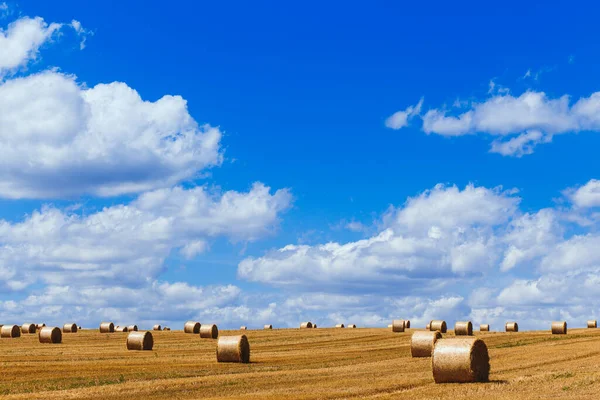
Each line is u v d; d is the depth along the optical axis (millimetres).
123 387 30484
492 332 83688
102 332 84875
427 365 41469
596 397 25062
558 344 58219
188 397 27844
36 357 45906
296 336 74688
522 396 25875
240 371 38719
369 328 93000
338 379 33938
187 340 69375
